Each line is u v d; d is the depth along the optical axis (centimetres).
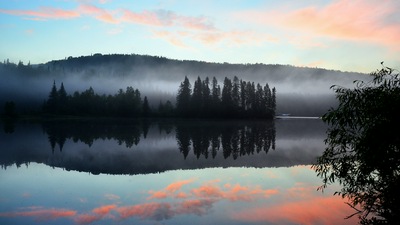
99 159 2477
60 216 1145
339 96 742
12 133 4747
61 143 3528
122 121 8906
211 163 2325
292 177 1809
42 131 5184
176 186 1603
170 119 10000
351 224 1028
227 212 1184
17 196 1410
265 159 2502
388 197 698
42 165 2198
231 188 1555
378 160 668
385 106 659
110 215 1153
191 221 1092
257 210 1205
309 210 1190
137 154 2762
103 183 1672
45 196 1410
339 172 791
